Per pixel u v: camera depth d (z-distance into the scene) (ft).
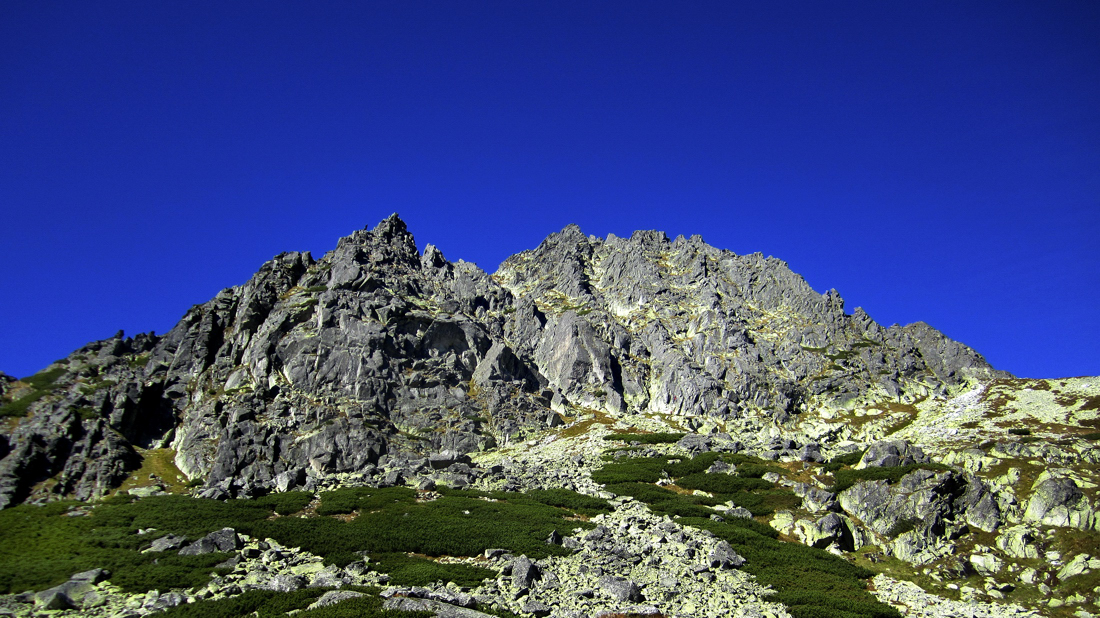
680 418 309.83
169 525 180.14
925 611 158.51
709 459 251.80
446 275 407.03
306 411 266.36
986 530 188.75
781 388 324.80
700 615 145.18
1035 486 193.88
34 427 229.25
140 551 165.78
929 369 343.87
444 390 304.91
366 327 307.37
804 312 381.40
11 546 165.89
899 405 317.01
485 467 248.11
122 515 188.03
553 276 456.04
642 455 266.57
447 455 246.47
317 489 220.43
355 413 270.67
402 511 197.57
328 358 291.17
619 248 465.06
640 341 370.32
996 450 227.40
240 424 249.34
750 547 182.19
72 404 246.47
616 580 153.99
